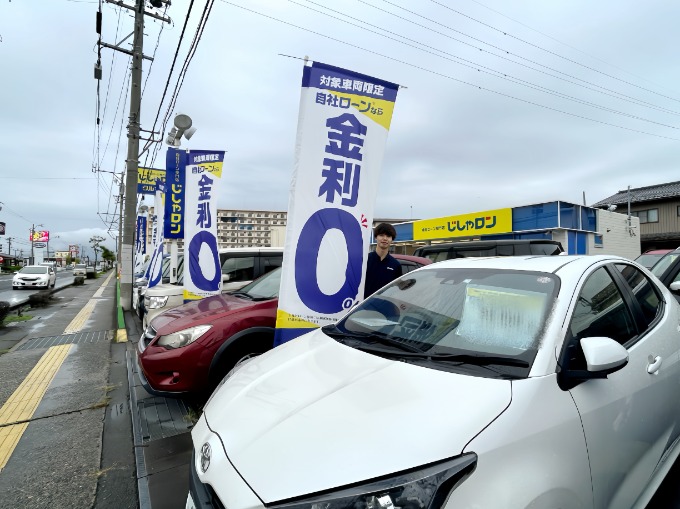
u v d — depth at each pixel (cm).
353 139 356
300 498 125
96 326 938
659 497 241
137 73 1209
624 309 224
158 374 351
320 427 147
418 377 170
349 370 187
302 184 345
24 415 403
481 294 217
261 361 225
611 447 171
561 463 146
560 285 198
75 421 388
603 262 236
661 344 229
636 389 195
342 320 263
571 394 163
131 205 1216
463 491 125
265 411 165
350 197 358
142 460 298
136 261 1952
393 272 407
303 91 343
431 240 2136
